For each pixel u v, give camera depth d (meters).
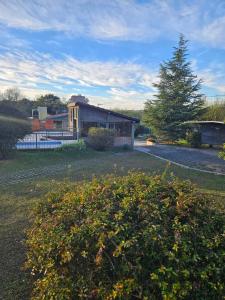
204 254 2.46
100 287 2.45
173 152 20.36
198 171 12.26
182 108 28.44
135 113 40.69
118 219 2.70
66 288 2.59
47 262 2.78
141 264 2.42
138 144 27.86
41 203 3.76
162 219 2.71
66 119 40.03
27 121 17.23
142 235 2.52
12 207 6.54
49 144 17.98
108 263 2.49
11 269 3.92
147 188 3.22
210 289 2.35
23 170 11.37
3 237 4.93
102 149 19.72
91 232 2.61
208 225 2.71
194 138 24.83
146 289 2.34
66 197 3.48
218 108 26.59
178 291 2.27
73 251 2.58
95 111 22.36
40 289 2.93
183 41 28.36
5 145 14.07
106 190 3.28
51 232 2.83
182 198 2.98
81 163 13.70
